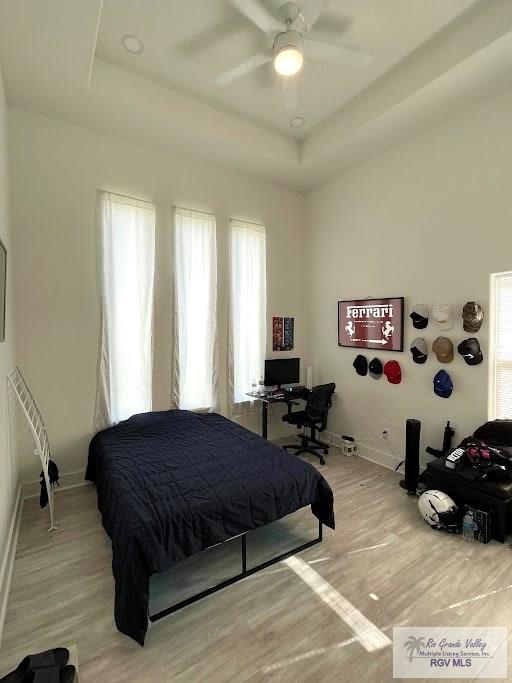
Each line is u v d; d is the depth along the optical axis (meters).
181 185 3.61
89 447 3.07
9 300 2.51
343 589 1.91
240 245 4.06
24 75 2.37
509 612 1.75
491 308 2.75
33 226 2.88
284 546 2.30
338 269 4.20
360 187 3.84
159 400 3.56
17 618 1.71
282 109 3.25
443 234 3.06
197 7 2.15
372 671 1.45
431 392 3.21
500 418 2.78
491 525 2.33
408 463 3.04
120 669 1.46
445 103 2.76
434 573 2.03
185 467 2.27
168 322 3.59
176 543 1.70
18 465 2.81
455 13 2.20
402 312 3.43
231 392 4.05
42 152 2.89
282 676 1.43
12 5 1.80
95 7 1.83
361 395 3.95
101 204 3.14
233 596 1.86
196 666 1.47
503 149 2.62
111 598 1.85
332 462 3.76
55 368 3.01
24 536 2.37
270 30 2.01
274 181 4.28
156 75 2.78
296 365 4.40
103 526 2.33
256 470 2.25
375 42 2.44
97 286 3.18
